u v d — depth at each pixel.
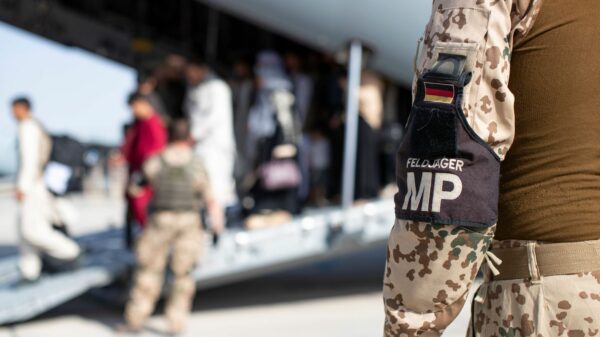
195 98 6.90
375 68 7.32
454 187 1.31
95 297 7.08
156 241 5.84
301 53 10.29
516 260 1.42
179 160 5.82
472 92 1.35
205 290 8.16
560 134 1.39
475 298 1.49
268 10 6.96
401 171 1.39
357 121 7.43
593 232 1.37
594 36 1.41
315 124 8.02
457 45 1.37
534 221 1.39
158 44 10.73
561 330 1.37
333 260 10.04
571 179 1.38
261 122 6.80
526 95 1.41
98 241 7.73
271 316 6.73
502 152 1.37
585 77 1.39
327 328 6.18
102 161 16.84
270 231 6.59
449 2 1.41
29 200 6.11
